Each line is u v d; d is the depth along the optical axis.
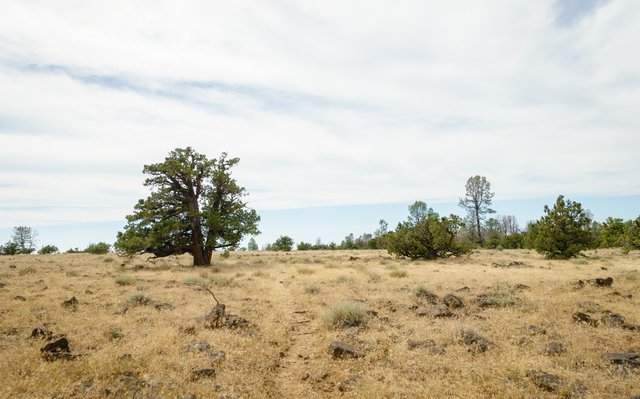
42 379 6.36
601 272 21.02
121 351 8.02
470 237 67.88
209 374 7.09
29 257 42.22
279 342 9.47
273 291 17.30
